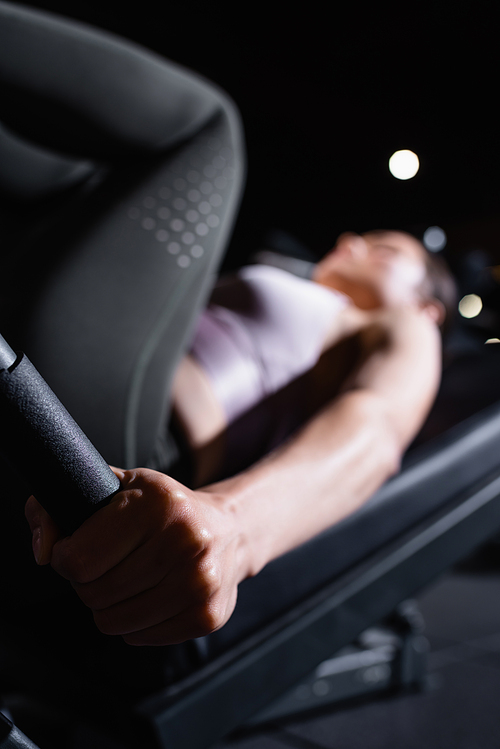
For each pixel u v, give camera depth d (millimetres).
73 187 572
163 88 522
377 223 5621
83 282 469
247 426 676
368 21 3926
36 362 440
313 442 479
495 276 5039
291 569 494
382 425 534
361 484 486
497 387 851
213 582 258
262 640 463
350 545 538
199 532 248
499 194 5320
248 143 4949
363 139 5051
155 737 388
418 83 4500
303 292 774
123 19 3555
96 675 422
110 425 475
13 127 489
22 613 450
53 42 463
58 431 208
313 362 733
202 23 3791
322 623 497
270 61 4242
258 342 717
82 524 232
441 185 5402
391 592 555
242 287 772
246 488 393
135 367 485
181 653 415
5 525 411
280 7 3771
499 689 964
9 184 537
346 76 4445
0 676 510
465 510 638
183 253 522
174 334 519
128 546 237
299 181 5328
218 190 559
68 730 510
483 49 4129
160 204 521
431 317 969
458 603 1462
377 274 926
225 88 4395
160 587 253
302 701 881
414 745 783
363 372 612
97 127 499
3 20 441
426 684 980
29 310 447
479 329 2457
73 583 257
